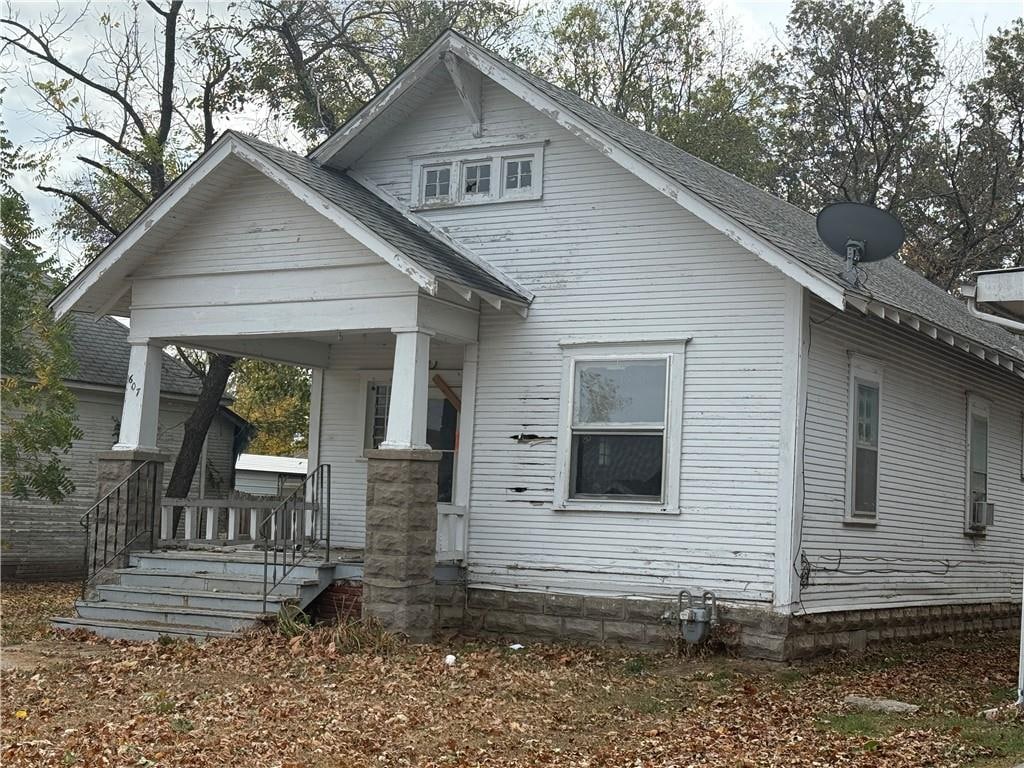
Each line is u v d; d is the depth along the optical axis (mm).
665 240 14984
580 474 15211
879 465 16125
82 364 26812
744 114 38812
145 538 16141
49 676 11258
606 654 14172
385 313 14531
